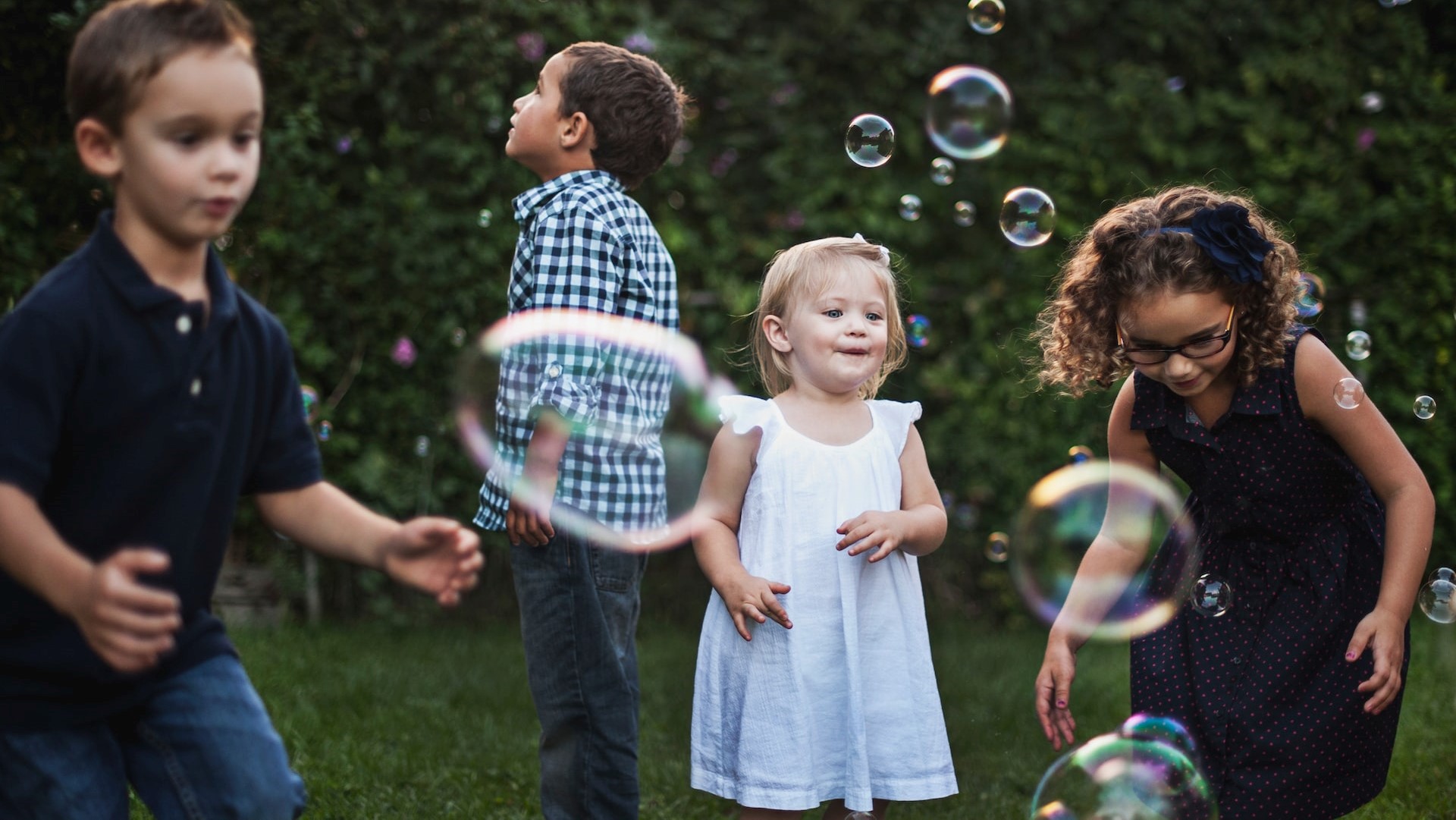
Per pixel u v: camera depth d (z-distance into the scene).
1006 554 4.57
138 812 2.39
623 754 2.17
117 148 1.39
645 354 2.29
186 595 1.50
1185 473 2.09
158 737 1.48
